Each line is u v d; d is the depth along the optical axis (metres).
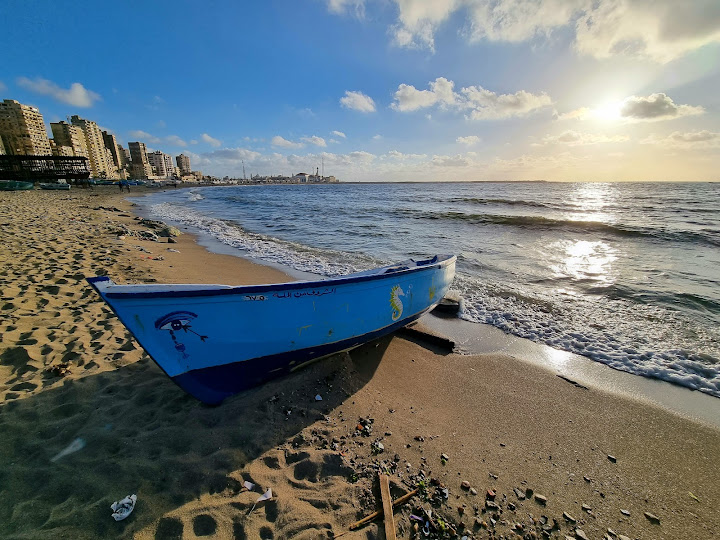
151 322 2.97
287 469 2.81
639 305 7.05
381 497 2.57
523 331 6.00
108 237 11.70
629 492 2.83
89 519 2.25
